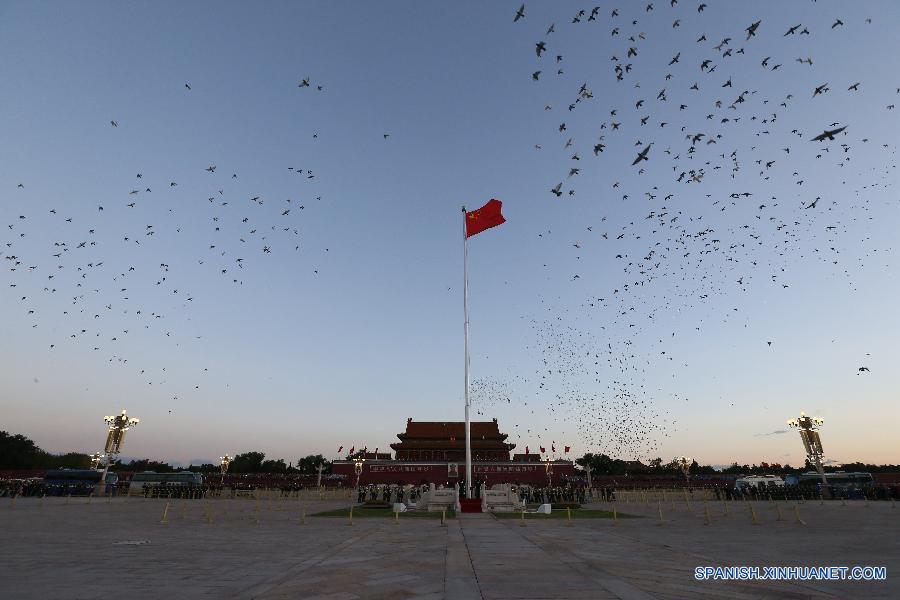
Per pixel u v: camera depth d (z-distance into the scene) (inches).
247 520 1095.6
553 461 3075.8
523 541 704.4
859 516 1218.6
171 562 514.3
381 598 353.4
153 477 2605.8
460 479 2999.5
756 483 2667.3
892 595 377.4
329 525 976.9
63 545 647.8
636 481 3228.3
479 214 1683.1
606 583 405.4
